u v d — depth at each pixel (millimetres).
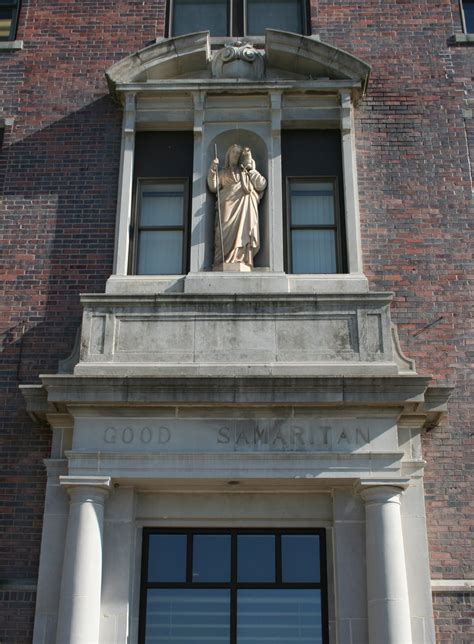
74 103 14969
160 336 12578
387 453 11758
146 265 13883
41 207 14180
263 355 12414
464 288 13523
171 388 11875
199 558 12328
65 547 11633
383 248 13766
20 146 14641
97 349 12492
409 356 13102
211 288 13016
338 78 14555
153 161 14375
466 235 13867
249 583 12172
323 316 12633
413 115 14750
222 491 12398
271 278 13086
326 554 12242
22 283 13680
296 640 11867
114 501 12102
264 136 14281
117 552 11844
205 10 16109
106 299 12750
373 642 11047
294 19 16031
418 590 11570
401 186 14211
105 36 15508
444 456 12477
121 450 11852
